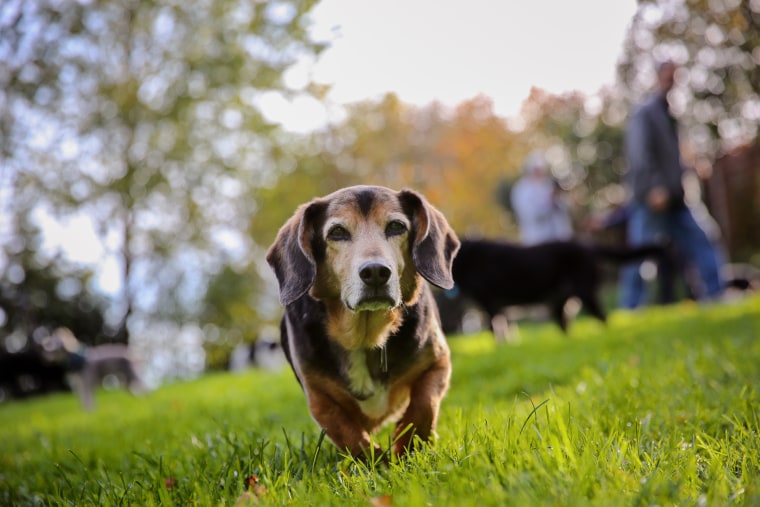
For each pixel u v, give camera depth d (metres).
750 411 3.66
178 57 11.81
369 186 3.88
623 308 12.51
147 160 11.95
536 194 13.55
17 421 10.32
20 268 9.13
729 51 12.94
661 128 10.11
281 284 3.78
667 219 10.38
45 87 8.35
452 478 2.67
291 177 13.08
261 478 3.28
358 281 3.47
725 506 2.29
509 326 10.75
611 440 3.04
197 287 13.27
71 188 10.99
